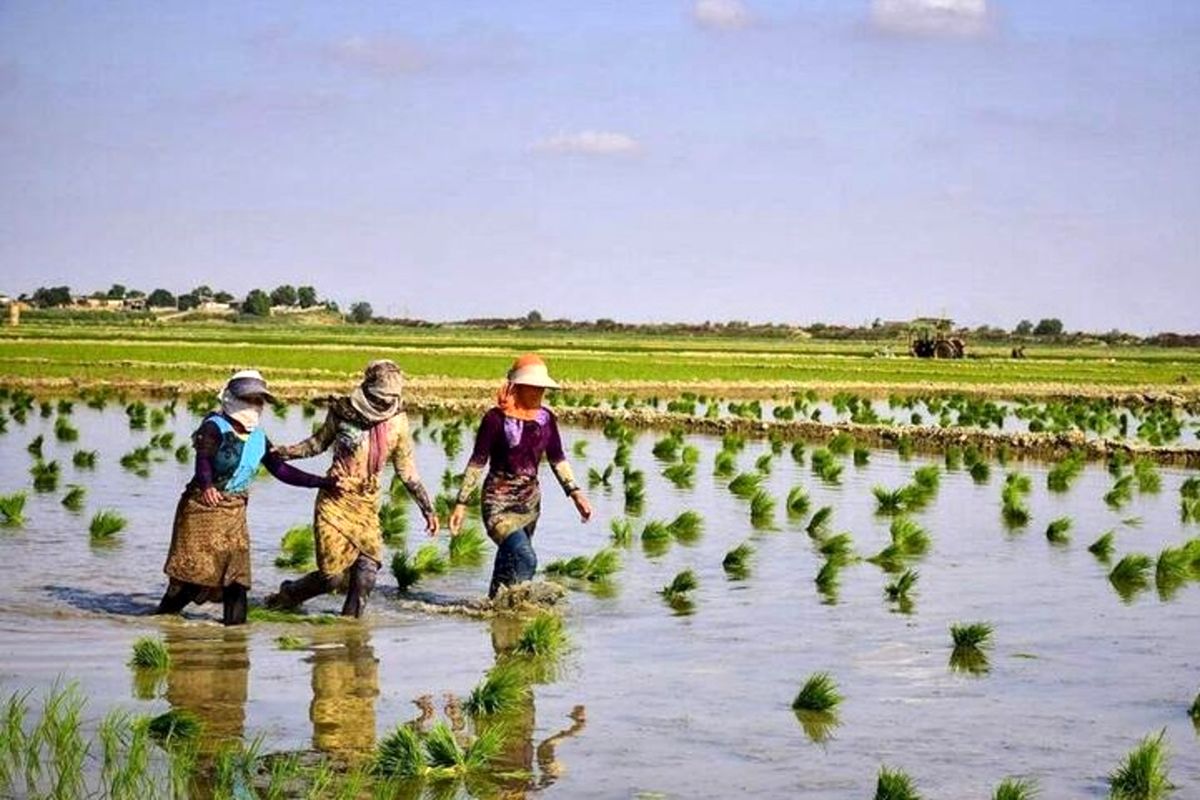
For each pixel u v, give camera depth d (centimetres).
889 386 5788
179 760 738
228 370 5222
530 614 1160
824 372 6756
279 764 732
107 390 4338
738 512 1827
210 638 1054
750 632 1098
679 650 1032
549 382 1228
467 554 1433
